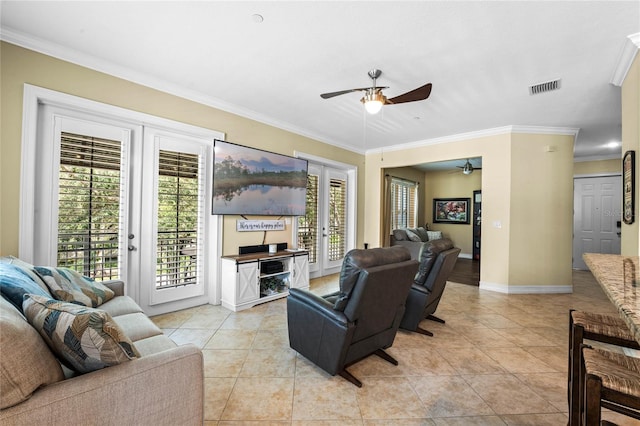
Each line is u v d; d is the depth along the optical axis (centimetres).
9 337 84
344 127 449
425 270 272
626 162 247
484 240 455
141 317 194
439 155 505
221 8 193
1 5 191
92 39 229
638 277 118
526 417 165
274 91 322
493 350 247
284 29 213
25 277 155
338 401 178
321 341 199
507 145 433
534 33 211
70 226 253
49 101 238
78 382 93
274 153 411
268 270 380
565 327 298
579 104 342
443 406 174
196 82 303
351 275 180
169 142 317
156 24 211
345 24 206
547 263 430
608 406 100
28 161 227
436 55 243
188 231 334
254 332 278
